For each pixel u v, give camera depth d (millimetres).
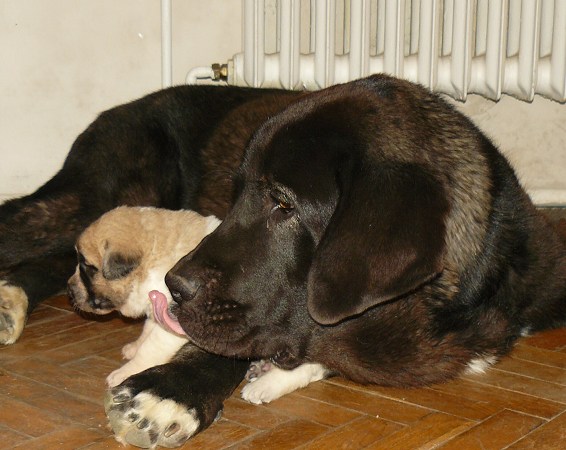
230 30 2236
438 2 2061
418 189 1207
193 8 2199
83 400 1354
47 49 2125
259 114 1688
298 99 1329
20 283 1648
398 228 1188
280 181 1256
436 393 1392
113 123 1753
